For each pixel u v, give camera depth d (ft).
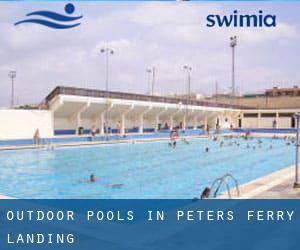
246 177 47.50
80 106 98.89
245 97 217.97
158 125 133.59
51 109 91.97
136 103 111.86
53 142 83.82
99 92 100.01
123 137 100.63
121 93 107.04
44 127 89.45
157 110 125.80
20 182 42.78
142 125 121.70
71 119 103.14
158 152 76.02
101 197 34.58
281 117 163.43
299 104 188.96
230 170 53.52
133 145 89.40
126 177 46.42
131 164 58.23
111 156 68.33
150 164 58.59
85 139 91.40
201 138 117.29
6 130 81.30
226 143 100.53
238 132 145.28
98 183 42.14
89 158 64.75
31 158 63.10
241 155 73.31
